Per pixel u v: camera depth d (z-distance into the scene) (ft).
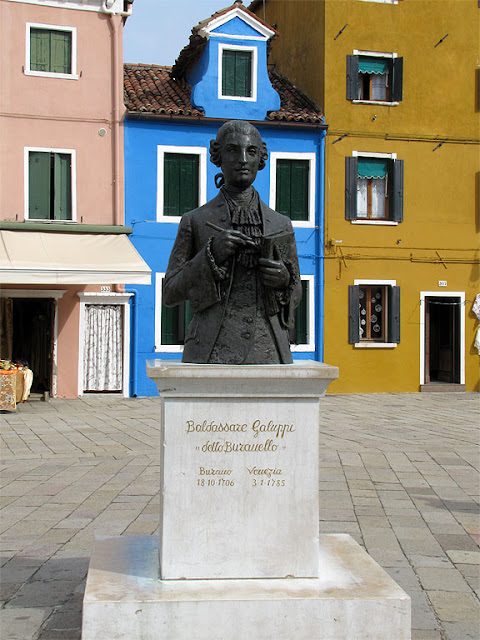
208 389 13.79
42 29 60.49
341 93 66.59
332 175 66.18
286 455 14.05
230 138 15.33
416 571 18.25
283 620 12.96
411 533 21.49
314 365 14.46
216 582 13.79
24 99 59.88
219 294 14.73
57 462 32.35
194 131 63.46
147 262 62.69
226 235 14.39
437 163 68.74
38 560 18.71
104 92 61.72
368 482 28.30
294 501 14.06
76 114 61.11
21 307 62.13
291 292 14.90
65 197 61.26
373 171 68.03
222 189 15.93
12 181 59.72
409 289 68.03
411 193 68.18
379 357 67.31
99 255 57.21
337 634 13.04
